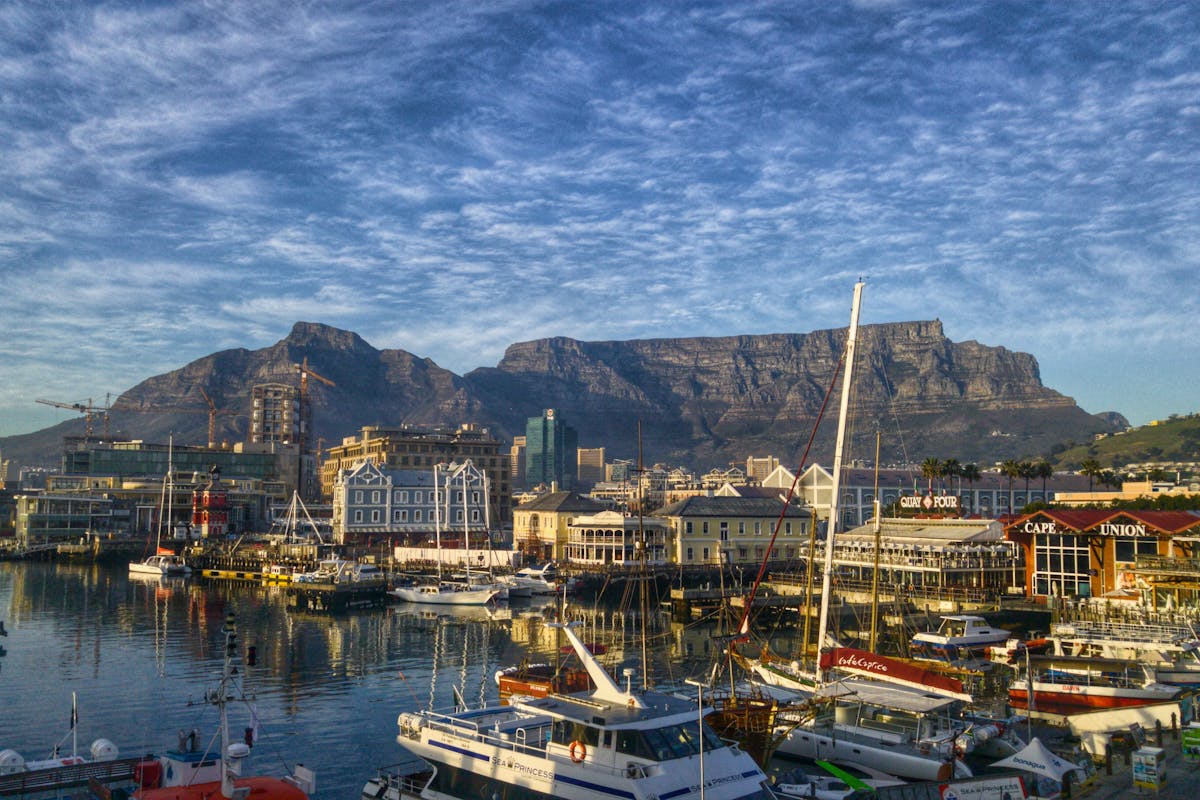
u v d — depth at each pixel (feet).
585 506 605.73
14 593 474.49
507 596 444.55
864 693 169.68
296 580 469.98
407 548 574.15
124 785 132.05
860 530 457.27
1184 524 320.29
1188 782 128.77
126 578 565.94
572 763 117.91
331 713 216.95
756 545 529.04
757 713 144.77
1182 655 227.20
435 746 135.95
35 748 185.47
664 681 240.53
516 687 222.07
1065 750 156.87
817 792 130.52
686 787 111.34
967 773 144.66
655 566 477.77
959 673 230.89
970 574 387.55
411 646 316.19
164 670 264.72
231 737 194.18
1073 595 342.44
